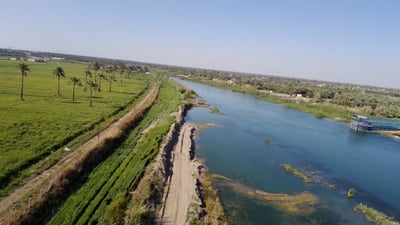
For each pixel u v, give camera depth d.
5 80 119.44
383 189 50.44
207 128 80.56
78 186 36.44
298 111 134.00
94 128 61.78
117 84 147.75
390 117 135.00
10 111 68.19
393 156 72.56
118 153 49.41
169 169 46.97
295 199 43.03
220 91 191.75
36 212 29.00
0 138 48.41
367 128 102.62
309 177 52.41
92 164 42.69
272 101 156.38
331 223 37.28
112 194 35.00
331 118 121.81
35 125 58.50
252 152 63.31
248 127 87.38
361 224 37.81
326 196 45.12
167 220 32.47
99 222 29.48
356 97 183.50
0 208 29.23
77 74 171.88
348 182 52.06
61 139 51.16
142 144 54.75
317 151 69.75
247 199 41.38
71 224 28.53
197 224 31.89
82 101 90.94
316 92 198.88
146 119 78.25
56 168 40.09
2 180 34.62
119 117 74.44
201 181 45.41
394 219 40.12
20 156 41.69
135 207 31.53
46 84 119.88
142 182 38.69
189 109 108.06
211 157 57.38
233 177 48.72
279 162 58.69
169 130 66.75
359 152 73.00
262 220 36.25
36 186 34.38
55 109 75.31
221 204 39.00
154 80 192.88
